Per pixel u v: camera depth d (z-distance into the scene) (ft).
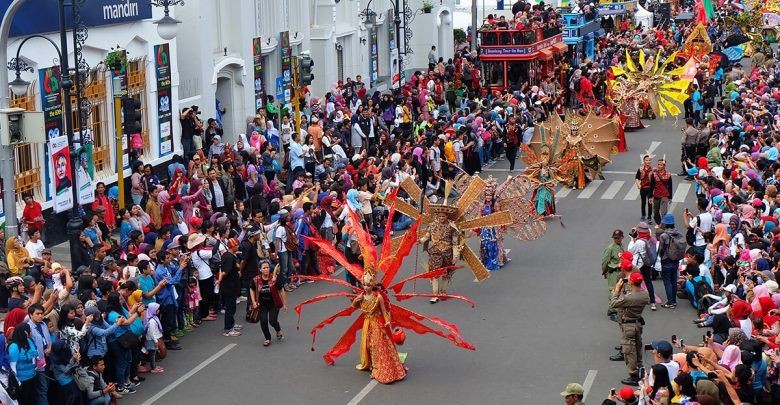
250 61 126.41
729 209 82.23
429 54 176.65
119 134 88.02
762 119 122.11
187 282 69.82
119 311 60.85
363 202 91.40
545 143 99.19
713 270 74.08
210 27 117.80
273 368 65.00
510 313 74.59
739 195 83.25
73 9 78.84
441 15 194.39
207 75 117.50
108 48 97.19
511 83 165.58
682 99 145.07
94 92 96.02
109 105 97.96
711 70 174.81
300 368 65.00
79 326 57.16
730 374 53.83
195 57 116.06
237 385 62.28
